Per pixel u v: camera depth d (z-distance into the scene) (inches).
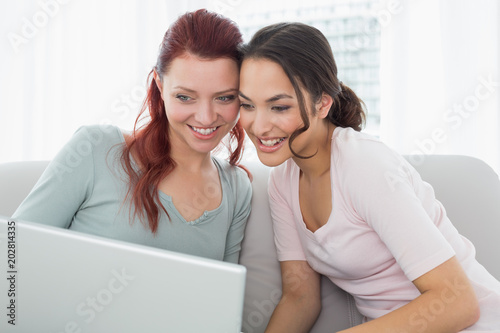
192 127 43.3
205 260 25.5
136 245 26.7
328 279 51.7
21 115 110.2
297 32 38.8
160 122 47.1
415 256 36.1
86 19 106.0
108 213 45.0
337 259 43.5
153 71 46.4
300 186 47.6
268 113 39.1
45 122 108.2
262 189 56.1
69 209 44.8
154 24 101.9
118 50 105.9
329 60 40.3
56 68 108.0
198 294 25.5
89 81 106.9
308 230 45.9
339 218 41.7
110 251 26.7
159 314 26.4
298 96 38.2
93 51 106.4
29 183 54.0
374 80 97.3
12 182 53.7
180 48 40.3
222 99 42.3
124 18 104.7
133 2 104.0
